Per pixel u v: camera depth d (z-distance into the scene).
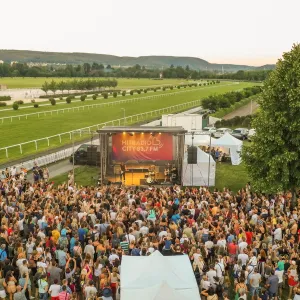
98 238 16.69
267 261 14.66
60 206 20.73
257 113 29.31
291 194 25.86
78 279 14.20
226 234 17.08
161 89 143.12
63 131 55.19
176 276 12.15
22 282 13.26
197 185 32.06
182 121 47.50
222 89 150.62
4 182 25.70
